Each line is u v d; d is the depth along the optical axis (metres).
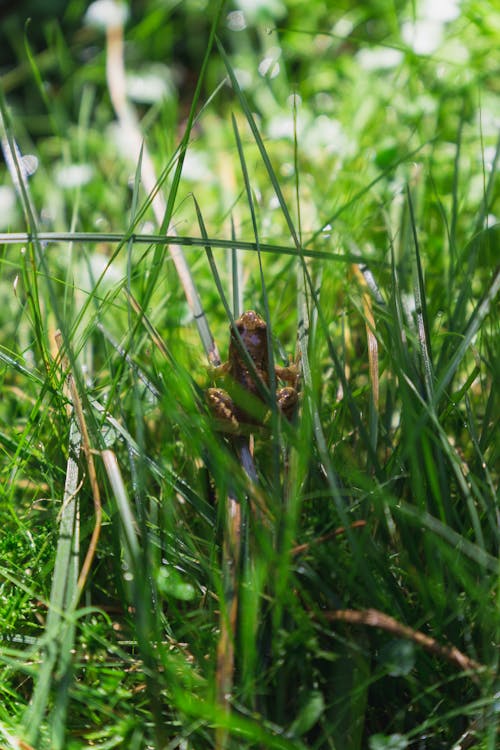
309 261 0.65
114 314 0.67
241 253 0.68
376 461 0.55
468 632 0.53
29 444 0.58
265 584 0.54
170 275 0.65
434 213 0.69
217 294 0.67
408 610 0.54
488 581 0.53
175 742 0.52
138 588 0.53
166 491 0.57
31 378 0.58
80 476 0.57
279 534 0.54
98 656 0.55
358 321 0.64
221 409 0.56
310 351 0.58
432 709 0.53
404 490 0.56
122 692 0.54
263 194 0.74
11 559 0.57
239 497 0.54
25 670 0.53
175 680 0.52
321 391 0.61
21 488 0.61
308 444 0.55
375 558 0.54
